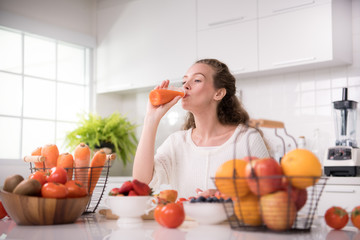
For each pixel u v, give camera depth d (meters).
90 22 4.31
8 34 3.70
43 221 1.10
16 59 3.76
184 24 3.66
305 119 3.33
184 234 0.91
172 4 3.75
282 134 3.40
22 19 3.71
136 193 1.14
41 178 1.17
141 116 4.29
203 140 1.82
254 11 3.26
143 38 3.93
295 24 3.06
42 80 3.96
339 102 2.88
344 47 3.06
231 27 3.38
